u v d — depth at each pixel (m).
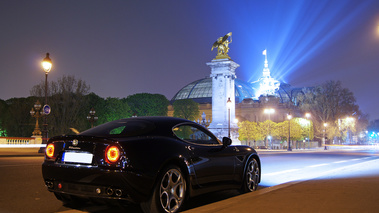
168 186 5.67
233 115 66.75
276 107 125.75
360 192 6.79
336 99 98.88
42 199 7.25
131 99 83.75
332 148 87.62
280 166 17.98
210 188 6.63
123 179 5.15
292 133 75.75
